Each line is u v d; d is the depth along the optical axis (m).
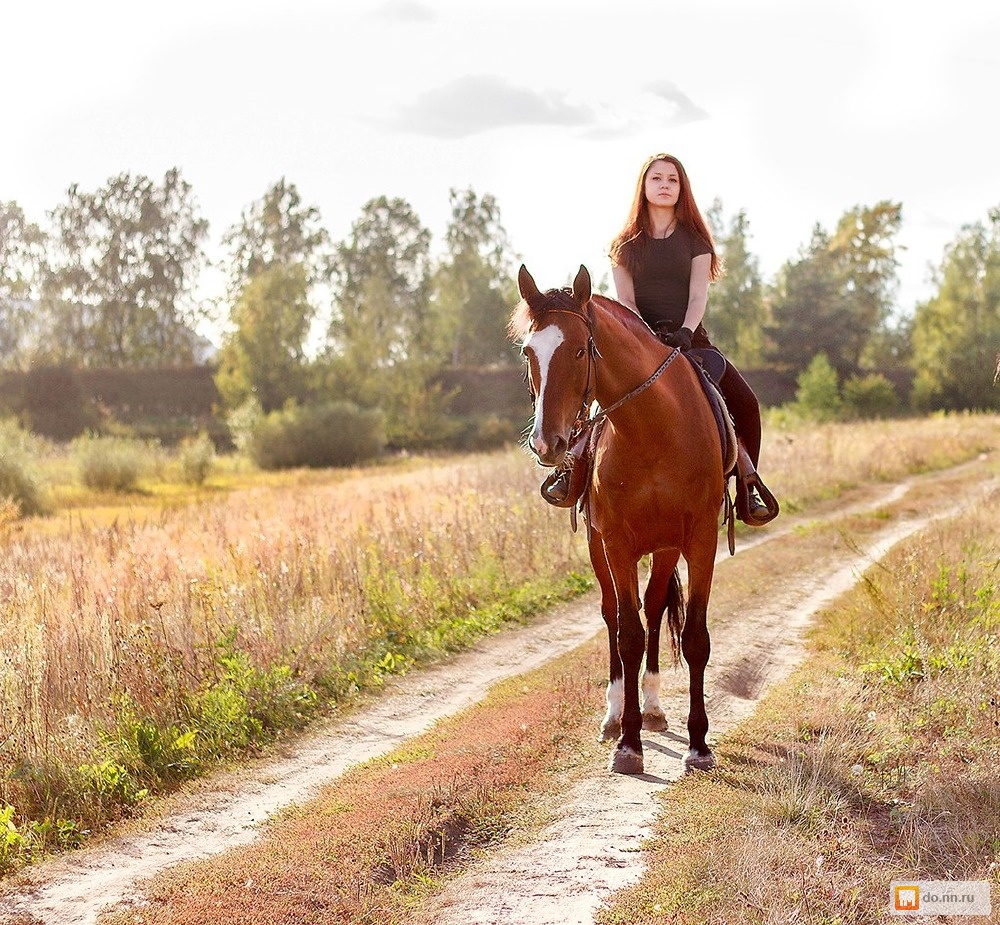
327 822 5.47
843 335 83.31
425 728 7.57
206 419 75.81
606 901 4.37
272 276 68.62
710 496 5.96
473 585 11.67
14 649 7.46
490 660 9.48
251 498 23.30
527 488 17.28
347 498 19.42
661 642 9.31
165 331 97.31
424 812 5.42
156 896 4.71
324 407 54.78
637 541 5.99
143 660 7.64
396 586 10.82
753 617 10.36
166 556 10.75
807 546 14.59
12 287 93.19
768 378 83.31
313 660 8.77
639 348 5.72
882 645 8.15
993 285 75.81
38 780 6.12
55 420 70.06
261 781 6.60
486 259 97.88
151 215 96.62
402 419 68.19
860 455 25.50
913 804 5.11
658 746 6.53
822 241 102.44
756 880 4.28
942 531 12.47
